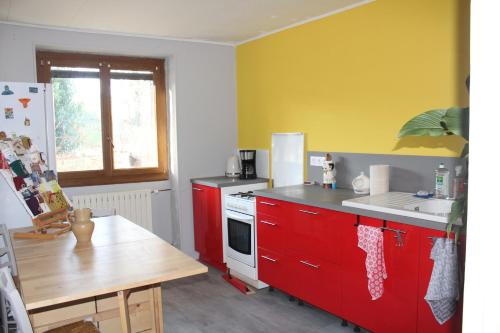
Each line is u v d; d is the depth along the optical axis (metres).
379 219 2.68
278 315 3.38
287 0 3.33
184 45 4.70
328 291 3.10
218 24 4.04
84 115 4.47
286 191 3.63
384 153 3.37
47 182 3.15
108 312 2.29
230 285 4.04
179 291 3.91
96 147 4.56
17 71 3.86
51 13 3.54
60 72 4.31
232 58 5.02
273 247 3.60
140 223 4.62
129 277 1.86
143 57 4.73
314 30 3.90
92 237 2.58
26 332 1.67
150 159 4.91
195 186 4.72
